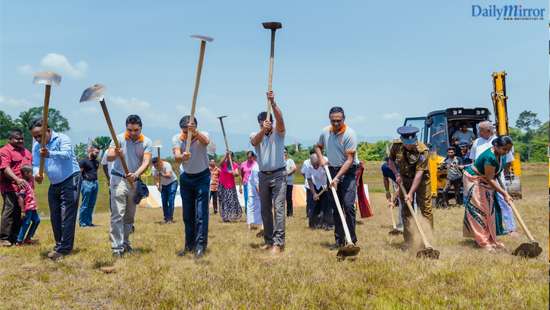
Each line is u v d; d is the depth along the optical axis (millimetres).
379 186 28203
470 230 6594
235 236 8492
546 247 6535
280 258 6039
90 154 10625
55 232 6570
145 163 6480
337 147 6770
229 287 4723
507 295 4203
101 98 5906
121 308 4301
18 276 5438
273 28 6551
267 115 6582
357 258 5805
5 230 7438
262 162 6773
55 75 5934
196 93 6172
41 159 6223
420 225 6828
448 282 4742
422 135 15367
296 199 17859
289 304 4137
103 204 20906
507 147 6230
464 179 6734
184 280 5023
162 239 8055
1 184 7508
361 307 4066
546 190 19719
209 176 6551
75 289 4926
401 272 5062
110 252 6672
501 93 13070
